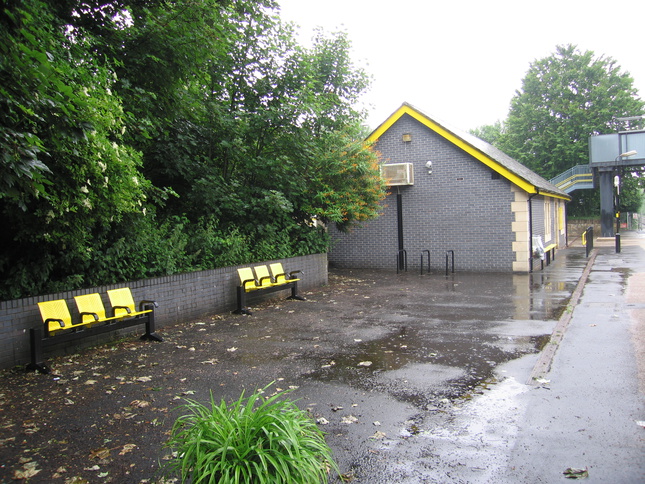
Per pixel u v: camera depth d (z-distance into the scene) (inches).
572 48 1749.5
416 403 191.6
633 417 171.5
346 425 172.1
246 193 484.1
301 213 558.6
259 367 243.6
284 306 418.9
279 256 488.7
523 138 1776.6
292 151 512.7
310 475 108.0
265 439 111.3
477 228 637.3
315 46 665.6
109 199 258.5
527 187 602.2
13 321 247.3
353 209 533.3
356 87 691.4
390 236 691.4
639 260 721.0
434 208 661.9
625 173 1717.5
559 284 510.0
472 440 158.4
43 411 189.6
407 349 271.7
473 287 506.6
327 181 548.7
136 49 358.3
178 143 442.6
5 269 273.7
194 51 362.6
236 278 409.4
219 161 518.3
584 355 248.4
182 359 260.7
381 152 690.8
